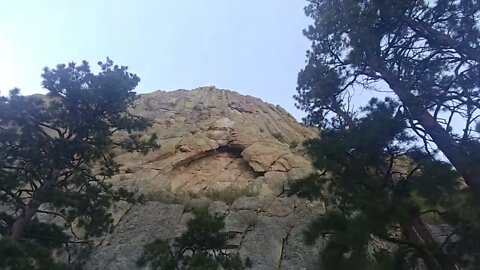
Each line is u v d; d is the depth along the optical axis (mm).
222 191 24156
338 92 15633
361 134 10406
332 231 9109
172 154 28500
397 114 10633
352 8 14828
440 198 9031
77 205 14008
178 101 38594
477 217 7840
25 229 13883
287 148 29828
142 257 12922
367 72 14594
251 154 28469
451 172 9203
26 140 14391
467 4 12602
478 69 11164
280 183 24391
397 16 13406
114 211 20391
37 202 13797
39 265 11234
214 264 12078
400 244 9438
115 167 16562
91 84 16109
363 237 8367
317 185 11734
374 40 13648
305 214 20781
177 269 12461
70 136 15516
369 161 10336
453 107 11078
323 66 16625
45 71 16094
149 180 25062
